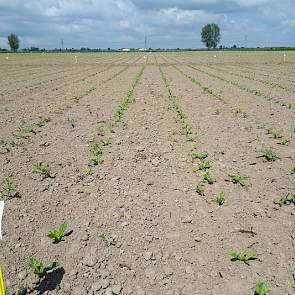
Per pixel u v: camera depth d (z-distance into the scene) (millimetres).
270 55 69125
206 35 138125
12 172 7734
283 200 6312
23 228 5574
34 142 9930
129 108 14570
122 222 5680
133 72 32375
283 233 5383
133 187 6961
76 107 14906
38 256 4910
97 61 54781
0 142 9891
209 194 6645
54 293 4285
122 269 4641
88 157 8648
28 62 52531
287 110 13750
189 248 5035
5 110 14383
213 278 4461
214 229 5492
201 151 8969
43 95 18406
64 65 44469
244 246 5070
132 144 9656
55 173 7672
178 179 7332
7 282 4449
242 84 21859
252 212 5984
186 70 34500
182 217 5836
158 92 19016
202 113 13383
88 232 5438
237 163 8148
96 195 6625
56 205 6270
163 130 11070
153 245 5105
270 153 8367
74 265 4734
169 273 4551
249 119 12297
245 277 4473
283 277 4465
